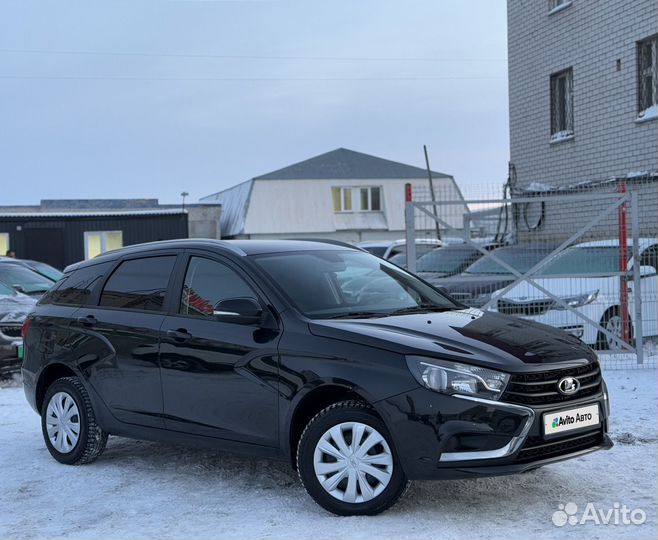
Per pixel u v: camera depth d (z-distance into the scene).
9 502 5.77
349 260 6.49
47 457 7.02
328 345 5.19
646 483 5.66
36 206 44.50
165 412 6.04
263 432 5.45
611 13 17.23
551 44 19.33
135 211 42.81
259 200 47.81
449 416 4.76
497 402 4.77
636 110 16.70
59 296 7.18
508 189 19.94
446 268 13.37
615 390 8.84
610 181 16.84
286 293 5.64
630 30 16.73
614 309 10.62
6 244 38.34
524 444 4.79
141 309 6.38
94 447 6.61
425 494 5.48
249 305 5.48
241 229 47.22
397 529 4.80
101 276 6.85
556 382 4.99
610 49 17.34
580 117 18.39
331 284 5.96
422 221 19.42
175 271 6.29
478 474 4.71
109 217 39.38
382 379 4.93
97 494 5.88
